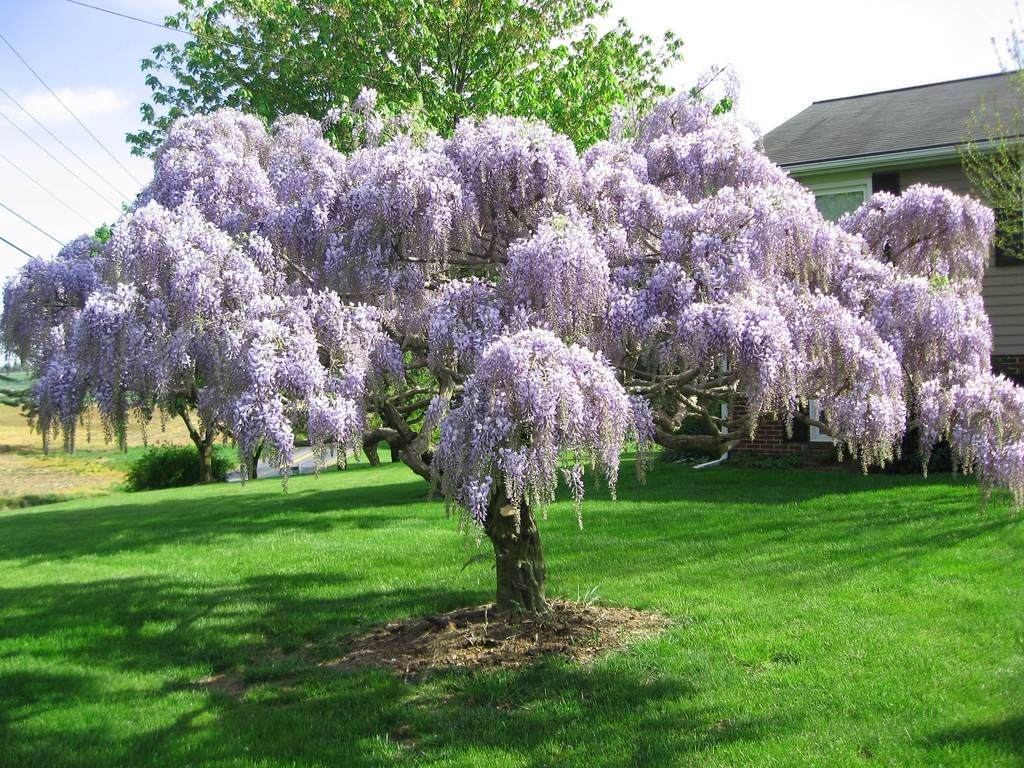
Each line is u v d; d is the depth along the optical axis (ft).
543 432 13.93
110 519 42.88
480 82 48.06
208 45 51.21
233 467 76.64
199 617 21.44
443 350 16.12
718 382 17.17
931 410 18.06
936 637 16.43
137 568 28.17
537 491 14.12
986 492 18.69
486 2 47.21
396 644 18.40
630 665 16.19
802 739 12.80
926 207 21.39
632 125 23.02
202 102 52.08
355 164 18.01
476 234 17.89
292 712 15.23
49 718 15.30
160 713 15.51
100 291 15.28
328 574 25.52
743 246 15.97
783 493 33.55
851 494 32.01
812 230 16.81
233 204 18.10
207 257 15.19
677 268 16.02
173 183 18.33
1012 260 39.24
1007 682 14.20
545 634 17.99
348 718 14.87
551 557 25.35
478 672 16.37
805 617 18.19
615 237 17.07
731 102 21.36
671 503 32.99
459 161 17.78
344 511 38.68
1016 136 37.91
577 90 46.14
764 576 21.66
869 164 42.27
